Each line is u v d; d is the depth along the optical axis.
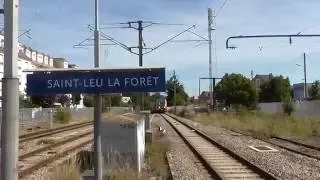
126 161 16.30
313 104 69.94
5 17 6.86
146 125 33.38
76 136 38.38
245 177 16.95
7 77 6.80
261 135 39.69
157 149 24.95
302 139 35.34
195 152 26.12
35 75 7.82
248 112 72.38
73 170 13.70
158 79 7.75
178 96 167.62
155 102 126.19
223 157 23.78
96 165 8.10
